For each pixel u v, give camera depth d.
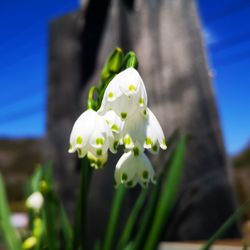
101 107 0.12
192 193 0.29
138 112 0.11
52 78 0.41
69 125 0.37
